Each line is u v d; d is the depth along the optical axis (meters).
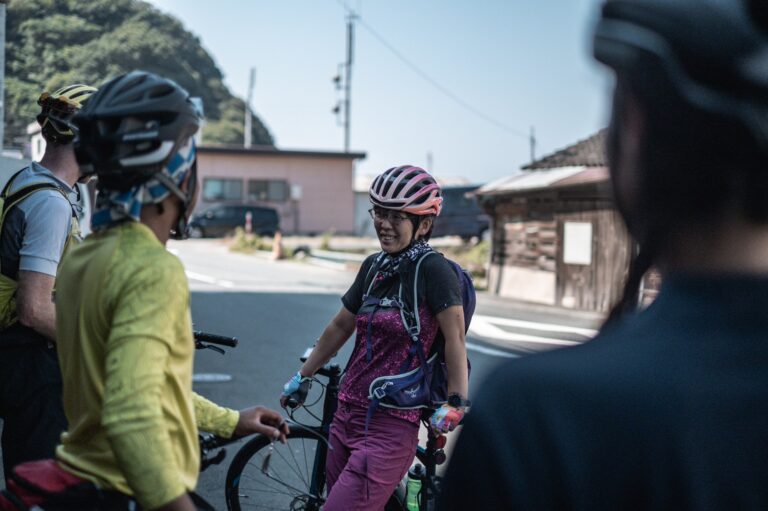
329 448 3.05
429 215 2.97
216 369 7.55
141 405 1.55
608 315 0.88
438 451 2.94
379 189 2.93
